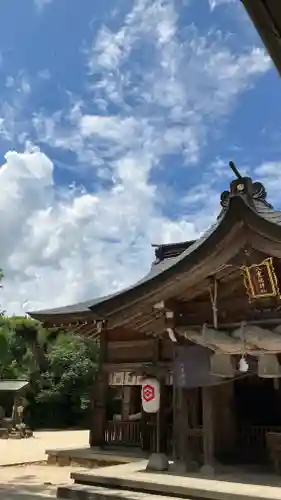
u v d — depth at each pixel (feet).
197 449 33.06
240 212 29.43
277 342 28.81
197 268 31.60
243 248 30.35
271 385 46.52
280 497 24.30
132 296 33.73
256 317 30.53
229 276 31.96
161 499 26.66
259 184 32.83
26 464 48.73
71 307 51.96
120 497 27.48
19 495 32.24
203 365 32.55
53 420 108.58
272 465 35.01
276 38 8.23
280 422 45.68
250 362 31.68
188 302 33.81
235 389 43.32
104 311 34.81
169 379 41.75
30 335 121.60
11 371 114.21
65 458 47.39
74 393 105.81
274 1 7.57
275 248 29.17
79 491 29.37
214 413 33.55
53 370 108.88
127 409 54.85
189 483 28.09
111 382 48.55
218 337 30.60
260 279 29.89
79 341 111.75
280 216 31.40
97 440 48.67
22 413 97.04
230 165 29.48
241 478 29.81
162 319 36.45
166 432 42.86
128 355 47.21
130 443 46.83
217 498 25.82
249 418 45.11
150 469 32.94
